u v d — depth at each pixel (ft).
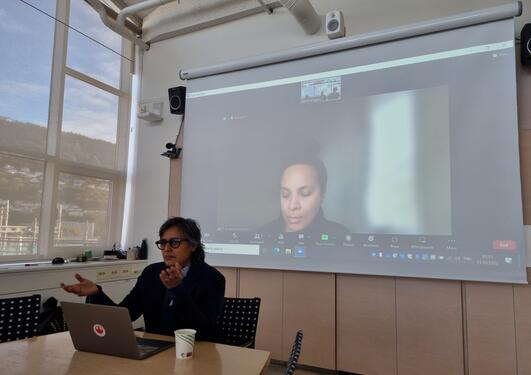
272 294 9.95
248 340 6.48
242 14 11.99
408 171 8.48
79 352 4.31
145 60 14.02
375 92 9.02
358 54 9.29
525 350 7.39
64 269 10.29
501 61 7.83
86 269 10.85
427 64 8.52
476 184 7.83
